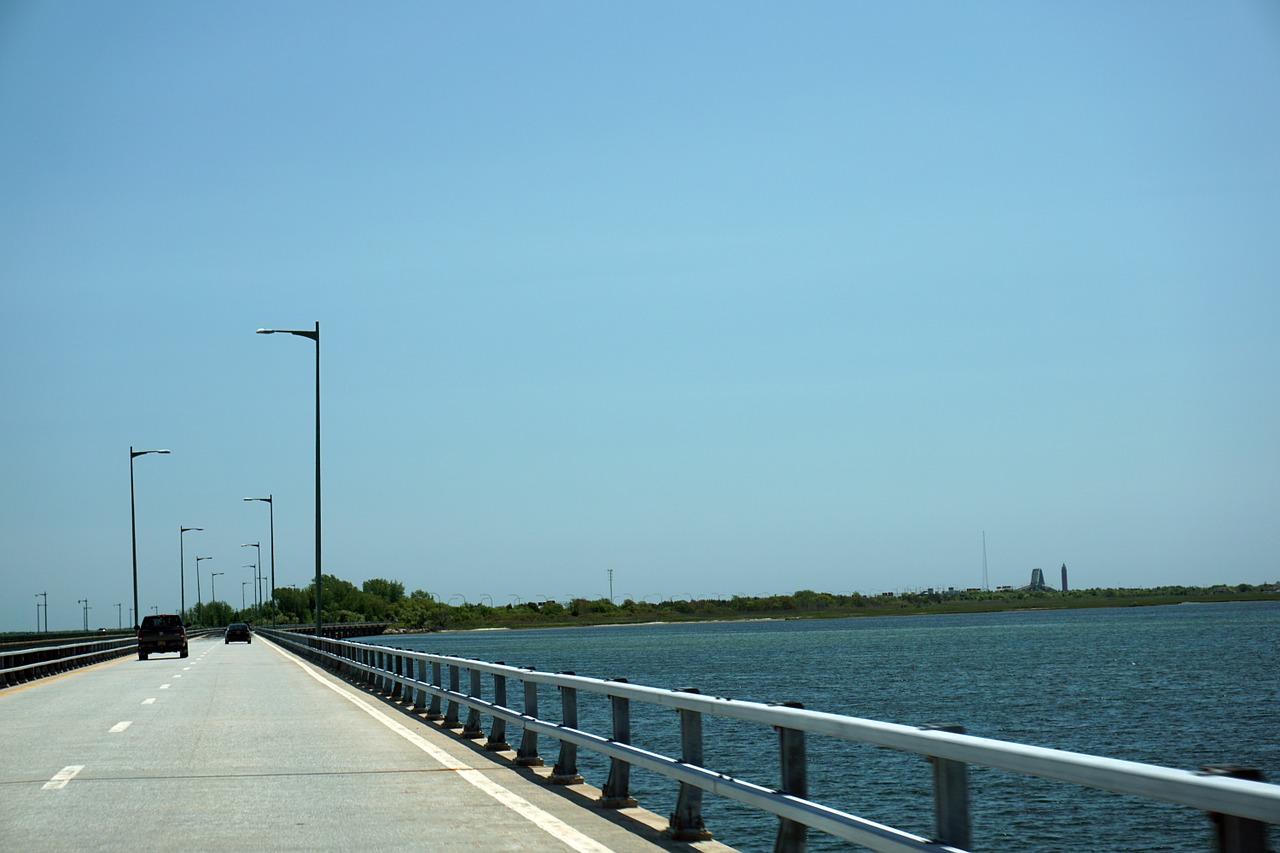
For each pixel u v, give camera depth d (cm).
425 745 1622
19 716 2161
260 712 2202
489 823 1011
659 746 2678
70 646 4544
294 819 1037
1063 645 9925
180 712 2219
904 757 2520
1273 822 361
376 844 922
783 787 757
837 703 4512
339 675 3588
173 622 5462
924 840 580
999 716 3909
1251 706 4169
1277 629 12800
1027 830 1705
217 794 1186
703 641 14312
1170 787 405
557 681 1278
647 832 964
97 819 1047
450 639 18962
